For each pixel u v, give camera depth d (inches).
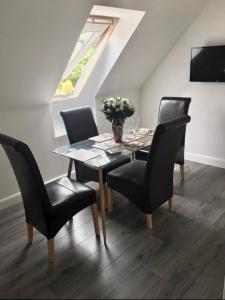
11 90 101.0
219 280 71.1
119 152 93.6
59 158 132.7
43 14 80.5
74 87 142.8
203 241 86.6
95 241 89.0
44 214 73.9
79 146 102.6
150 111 169.9
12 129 112.3
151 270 75.6
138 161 108.3
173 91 154.4
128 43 122.0
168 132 78.5
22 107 113.3
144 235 90.7
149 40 129.0
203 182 127.0
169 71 152.3
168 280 71.9
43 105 120.9
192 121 150.1
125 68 139.6
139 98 172.1
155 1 104.3
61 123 137.7
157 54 144.6
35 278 74.8
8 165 112.3
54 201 78.6
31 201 77.3
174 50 146.4
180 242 86.5
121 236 90.9
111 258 80.9
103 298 67.7
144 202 88.9
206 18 130.0
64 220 79.2
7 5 71.2
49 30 87.4
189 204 108.4
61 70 109.1
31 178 69.5
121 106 97.6
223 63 127.4
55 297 68.6
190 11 125.0
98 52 132.4
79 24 93.7
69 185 89.0
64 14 85.4
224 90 133.4
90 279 73.5
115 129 102.0
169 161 90.5
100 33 124.3
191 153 155.5
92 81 141.9
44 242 90.2
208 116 142.9
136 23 113.3
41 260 81.6
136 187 89.4
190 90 146.3
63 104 136.7
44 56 96.2
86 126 121.3
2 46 82.1
